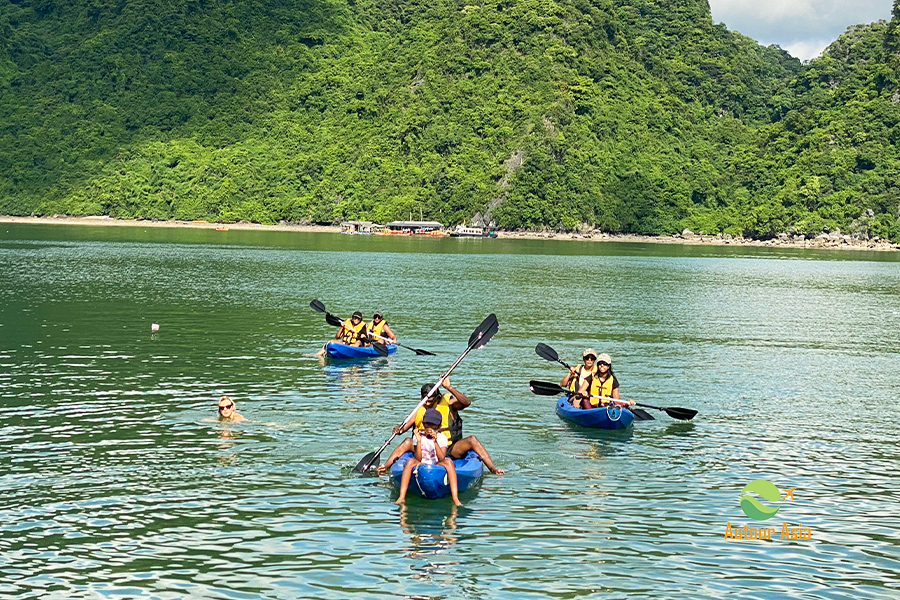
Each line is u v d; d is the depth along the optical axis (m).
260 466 16.58
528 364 28.19
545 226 196.75
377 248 119.25
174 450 17.47
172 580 11.87
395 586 11.79
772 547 13.32
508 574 12.20
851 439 19.61
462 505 14.75
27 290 47.84
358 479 15.98
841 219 191.12
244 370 25.91
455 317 40.38
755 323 41.34
